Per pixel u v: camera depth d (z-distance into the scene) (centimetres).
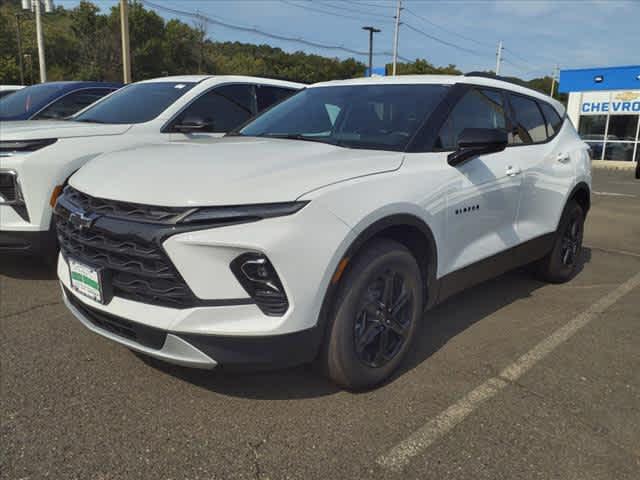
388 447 245
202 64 6178
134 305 249
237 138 361
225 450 240
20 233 413
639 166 1658
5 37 5775
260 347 240
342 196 254
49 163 417
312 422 263
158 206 239
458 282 344
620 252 638
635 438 256
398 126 332
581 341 366
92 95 745
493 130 309
